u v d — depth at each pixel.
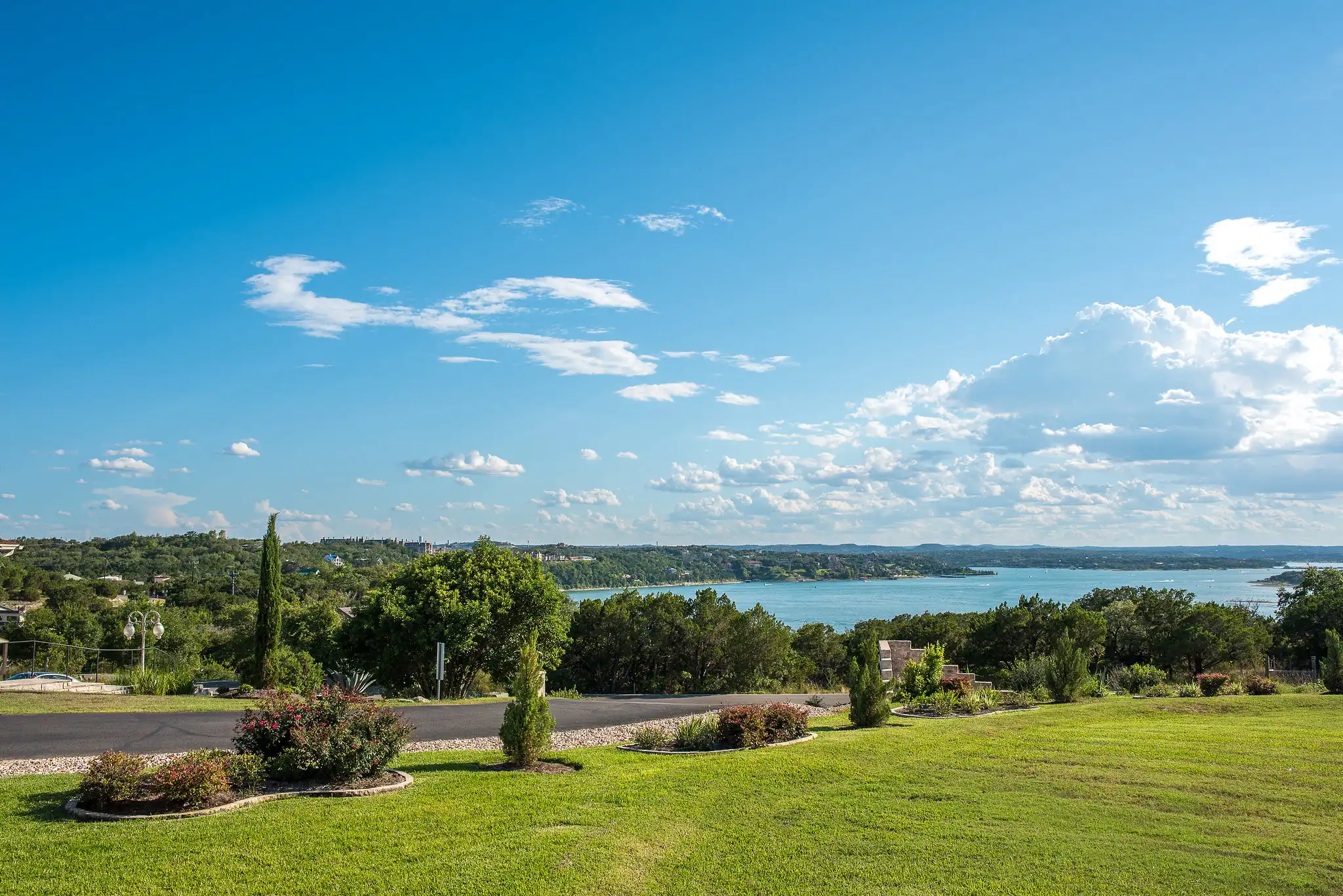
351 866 8.14
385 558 198.38
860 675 18.41
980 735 16.05
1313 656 40.69
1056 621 43.47
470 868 8.17
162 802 9.95
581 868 8.20
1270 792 11.22
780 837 9.30
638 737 15.91
